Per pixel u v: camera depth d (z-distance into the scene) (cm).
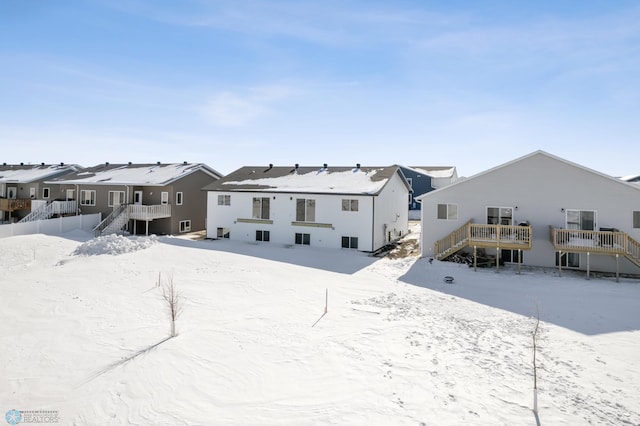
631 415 728
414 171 4900
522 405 755
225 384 825
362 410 732
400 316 1270
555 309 1359
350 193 2495
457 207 2222
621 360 964
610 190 1933
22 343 1001
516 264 2091
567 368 918
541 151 2045
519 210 2098
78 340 1022
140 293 1435
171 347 978
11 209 3488
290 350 994
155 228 3166
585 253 1973
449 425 689
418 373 879
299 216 2684
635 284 1702
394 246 2684
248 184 2955
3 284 1515
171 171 3394
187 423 691
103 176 3447
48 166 4188
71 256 1994
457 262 2120
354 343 1044
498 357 970
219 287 1544
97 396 767
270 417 711
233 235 2891
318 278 1762
